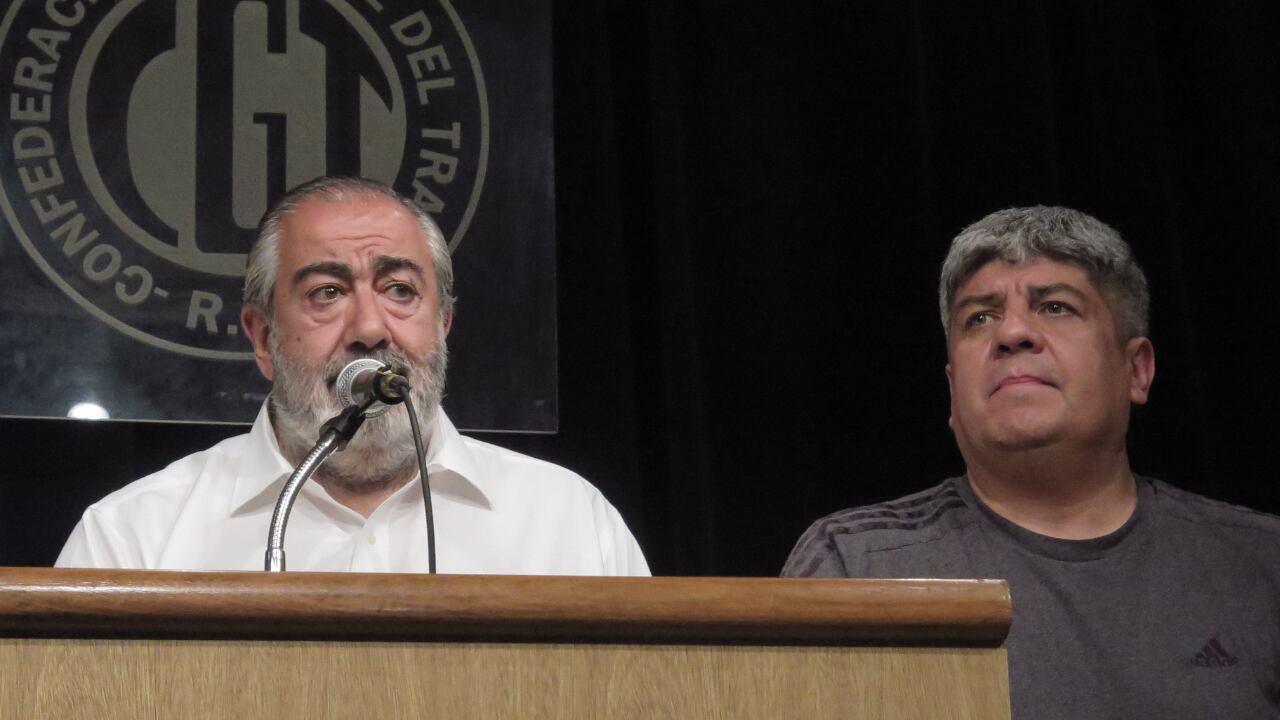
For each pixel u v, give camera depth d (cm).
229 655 94
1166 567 193
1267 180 303
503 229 265
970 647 104
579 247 280
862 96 298
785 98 297
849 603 101
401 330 201
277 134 258
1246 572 192
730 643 101
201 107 256
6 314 244
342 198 207
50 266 247
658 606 99
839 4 302
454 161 265
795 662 102
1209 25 312
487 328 262
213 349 251
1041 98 303
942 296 211
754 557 277
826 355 288
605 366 276
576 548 216
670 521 270
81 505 255
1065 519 200
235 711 94
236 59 259
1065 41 319
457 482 214
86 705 92
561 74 285
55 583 92
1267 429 295
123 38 256
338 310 201
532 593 98
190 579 94
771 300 288
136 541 205
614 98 292
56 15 254
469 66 269
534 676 98
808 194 294
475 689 97
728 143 293
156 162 254
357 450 202
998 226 206
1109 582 191
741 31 298
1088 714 181
